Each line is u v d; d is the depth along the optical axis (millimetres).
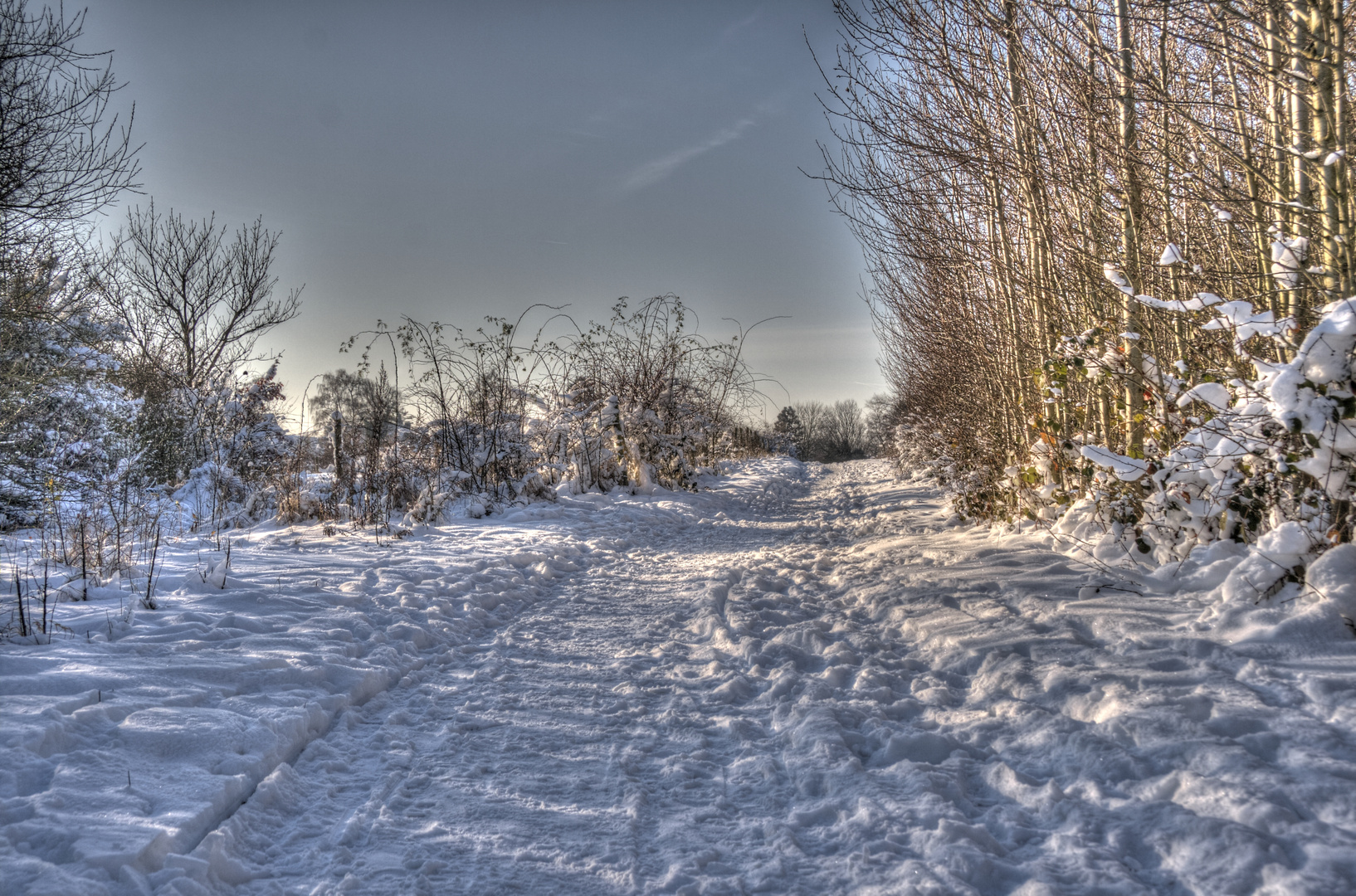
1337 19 4234
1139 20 5555
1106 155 6121
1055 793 2766
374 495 11297
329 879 2438
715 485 17750
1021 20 6906
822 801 2885
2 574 5789
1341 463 4070
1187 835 2389
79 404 10984
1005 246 7793
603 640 5238
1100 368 6105
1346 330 3840
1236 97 5465
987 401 9891
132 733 3117
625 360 15633
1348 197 4371
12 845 2328
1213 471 4941
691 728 3666
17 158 9352
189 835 2547
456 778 3152
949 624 4824
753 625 5367
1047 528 7227
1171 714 3119
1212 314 5262
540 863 2529
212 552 7590
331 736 3570
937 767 3082
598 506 12391
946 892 2232
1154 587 4992
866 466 29891
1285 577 4246
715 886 2361
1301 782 2578
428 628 5293
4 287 9891
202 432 14562
